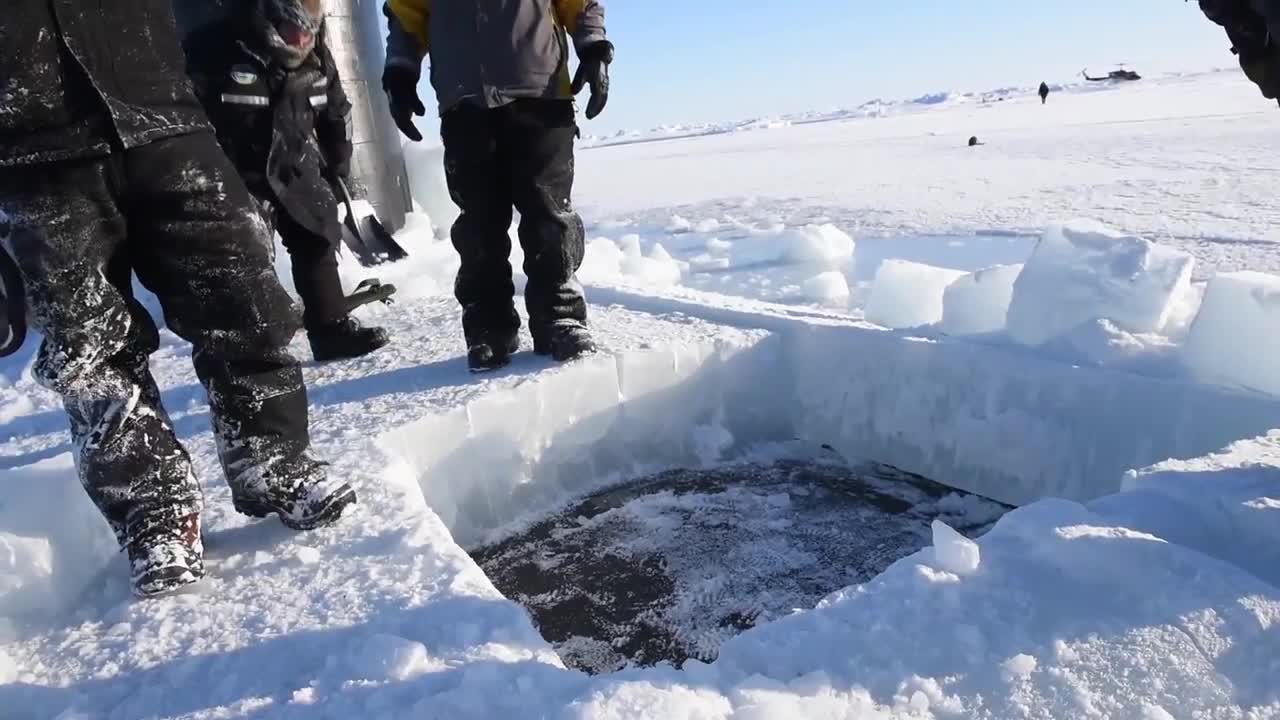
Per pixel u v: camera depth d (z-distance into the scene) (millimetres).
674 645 1624
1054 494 2051
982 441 2176
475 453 2182
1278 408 1700
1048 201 7805
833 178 12781
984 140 18453
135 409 1416
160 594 1395
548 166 2455
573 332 2461
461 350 2744
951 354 2230
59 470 1488
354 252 3861
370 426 2066
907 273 2695
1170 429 1854
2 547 1375
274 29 2504
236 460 1538
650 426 2455
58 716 1132
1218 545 1235
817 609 1191
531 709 1044
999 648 1066
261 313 1489
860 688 1037
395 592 1357
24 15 1221
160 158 1363
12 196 1277
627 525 2125
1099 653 1031
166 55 1379
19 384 2932
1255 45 1359
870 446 2434
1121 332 2096
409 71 2527
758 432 2596
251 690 1152
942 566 1236
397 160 4996
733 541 2012
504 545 2066
